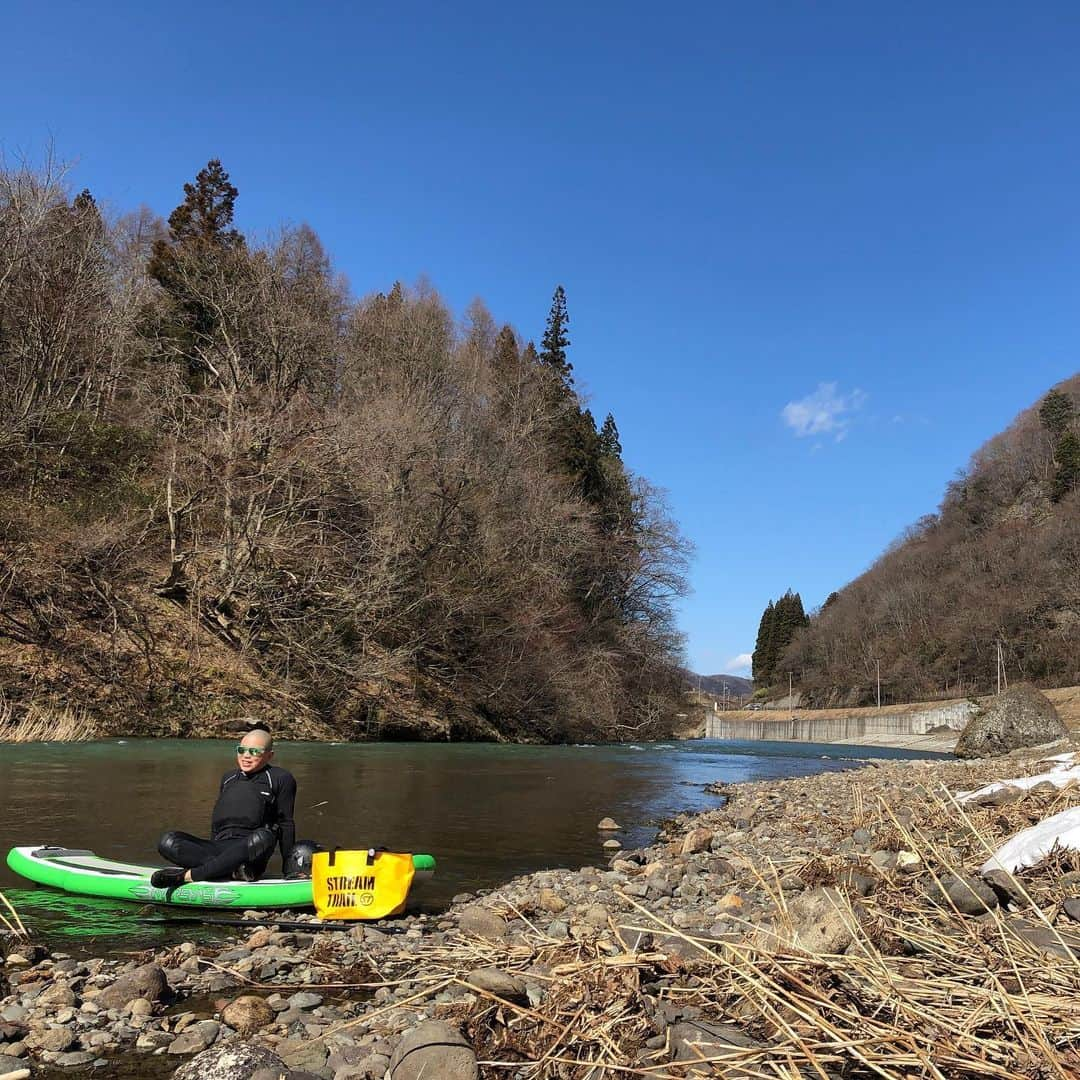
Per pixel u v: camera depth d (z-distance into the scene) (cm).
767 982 351
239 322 3494
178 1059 382
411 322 4247
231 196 5166
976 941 396
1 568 2300
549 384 5019
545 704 3575
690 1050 314
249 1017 416
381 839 969
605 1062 319
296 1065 356
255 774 713
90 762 1541
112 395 3344
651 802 1401
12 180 2823
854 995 347
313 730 2525
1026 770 1148
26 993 455
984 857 594
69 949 547
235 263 3625
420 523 3180
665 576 4769
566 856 916
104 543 2475
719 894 679
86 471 2872
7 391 2780
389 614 2972
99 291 3198
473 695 3291
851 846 798
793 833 966
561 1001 372
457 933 568
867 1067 300
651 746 3506
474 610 3256
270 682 2583
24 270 2861
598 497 4862
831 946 386
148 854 812
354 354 3891
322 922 614
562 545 3909
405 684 3020
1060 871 521
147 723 2198
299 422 2911
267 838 685
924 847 627
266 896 650
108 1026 416
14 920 604
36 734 1939
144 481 2964
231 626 2661
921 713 6228
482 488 3609
